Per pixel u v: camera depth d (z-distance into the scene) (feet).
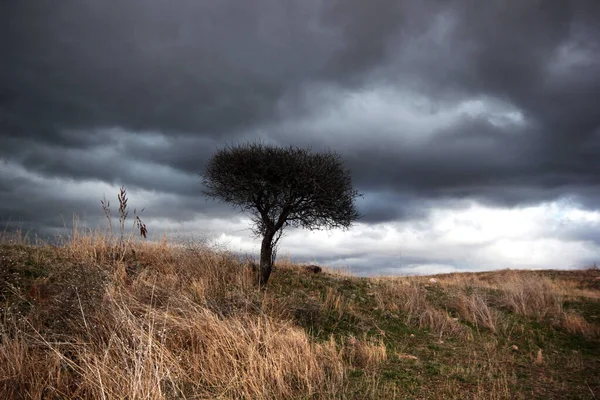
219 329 22.85
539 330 39.19
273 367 20.27
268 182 37.52
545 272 79.51
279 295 35.29
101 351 19.21
